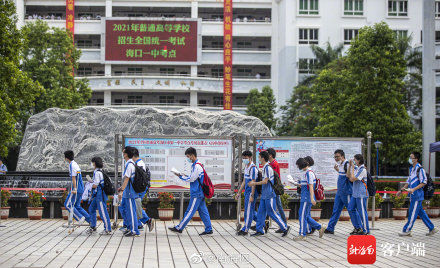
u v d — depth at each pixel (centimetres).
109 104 4672
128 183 1069
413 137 2759
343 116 2777
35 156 1941
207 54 4825
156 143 1252
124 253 862
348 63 3012
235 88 4831
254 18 5072
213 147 1255
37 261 778
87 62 4697
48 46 3412
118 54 4662
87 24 4731
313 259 832
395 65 2770
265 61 4891
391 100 2730
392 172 4259
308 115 3594
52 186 1798
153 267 745
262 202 1101
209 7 4878
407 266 783
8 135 2019
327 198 1503
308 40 4638
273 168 1164
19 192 1647
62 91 3303
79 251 877
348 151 1346
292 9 4631
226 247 952
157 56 4688
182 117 1945
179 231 1097
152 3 4828
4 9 1936
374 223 1412
